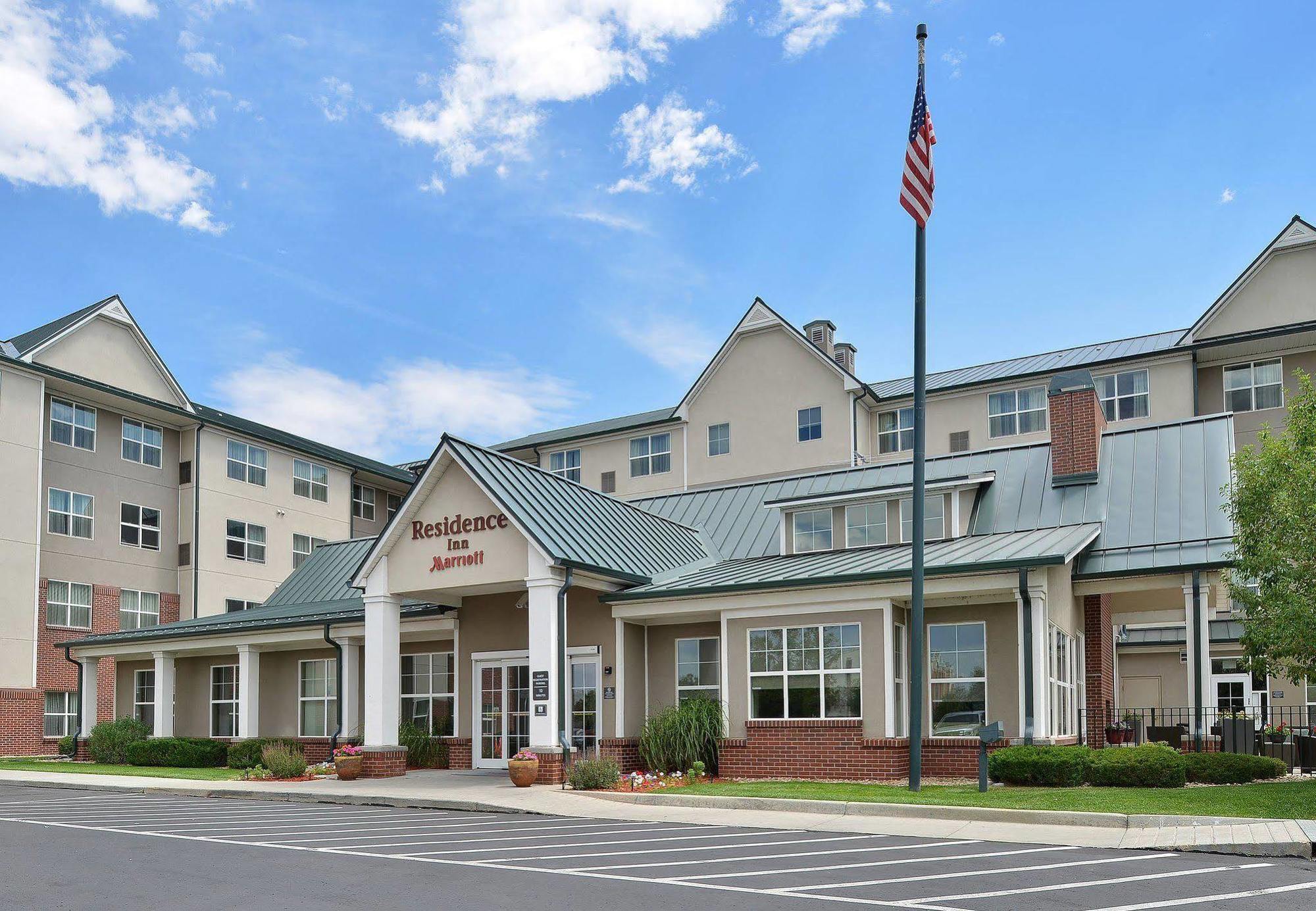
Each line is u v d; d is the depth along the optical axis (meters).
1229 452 23.91
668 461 47.50
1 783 25.41
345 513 55.81
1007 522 24.16
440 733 26.02
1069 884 9.80
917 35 18.39
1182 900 9.02
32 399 40.50
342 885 10.05
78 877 10.70
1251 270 37.84
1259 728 25.36
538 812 16.66
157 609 45.66
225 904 9.20
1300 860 11.09
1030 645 18.78
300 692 29.53
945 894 9.36
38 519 40.19
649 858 11.58
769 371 45.28
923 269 17.69
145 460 46.09
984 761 16.45
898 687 20.08
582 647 22.89
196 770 27.80
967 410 42.38
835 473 28.52
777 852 11.99
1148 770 16.47
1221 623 33.03
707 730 21.02
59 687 40.81
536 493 23.09
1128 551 22.09
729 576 22.61
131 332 45.31
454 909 8.89
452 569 22.50
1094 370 40.09
